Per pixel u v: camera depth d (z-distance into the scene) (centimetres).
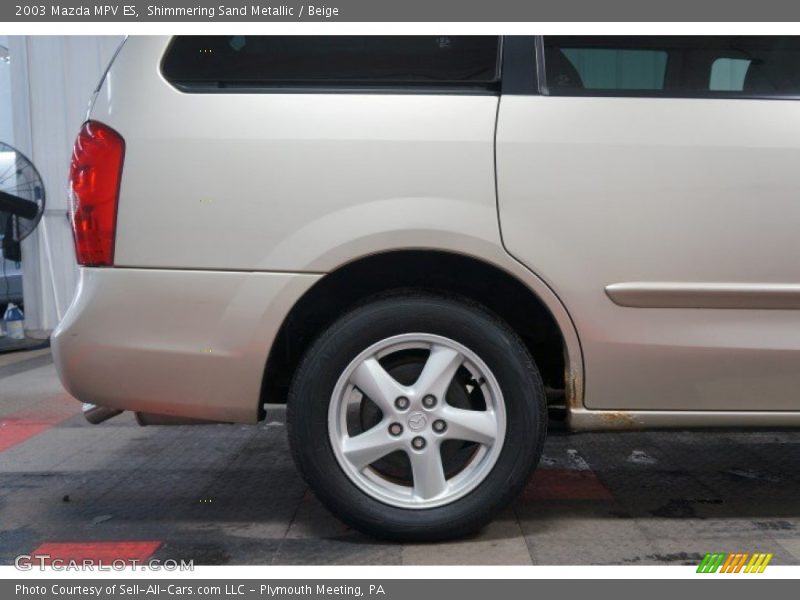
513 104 271
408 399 272
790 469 367
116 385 273
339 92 271
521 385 271
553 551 275
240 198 267
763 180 270
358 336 269
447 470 284
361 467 274
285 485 352
